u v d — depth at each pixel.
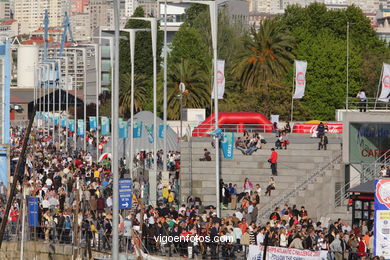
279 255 72.50
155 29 135.25
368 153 114.44
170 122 191.12
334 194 111.06
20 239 89.06
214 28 101.88
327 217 103.00
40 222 89.75
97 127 163.38
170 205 97.62
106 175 117.81
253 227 79.81
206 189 114.56
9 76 130.25
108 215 85.44
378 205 67.19
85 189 97.31
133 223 82.62
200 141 119.88
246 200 95.56
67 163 133.00
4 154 128.25
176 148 158.50
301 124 141.75
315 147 119.44
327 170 112.00
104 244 83.94
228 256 77.25
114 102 62.22
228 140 109.44
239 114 141.12
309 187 108.12
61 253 85.81
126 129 135.62
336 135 134.00
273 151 113.75
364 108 127.50
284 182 113.00
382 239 67.25
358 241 76.38
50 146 172.25
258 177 115.12
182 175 116.19
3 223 62.22
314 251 71.25
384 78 124.88
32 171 122.19
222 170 116.56
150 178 104.94
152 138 139.62
